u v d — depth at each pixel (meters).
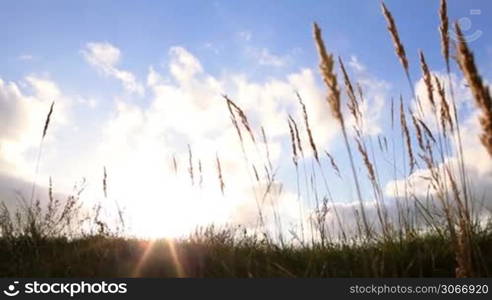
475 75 0.31
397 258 0.60
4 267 0.69
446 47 0.52
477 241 0.62
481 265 0.56
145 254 0.72
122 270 0.65
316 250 0.69
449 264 0.59
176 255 0.71
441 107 0.56
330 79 0.42
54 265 0.68
